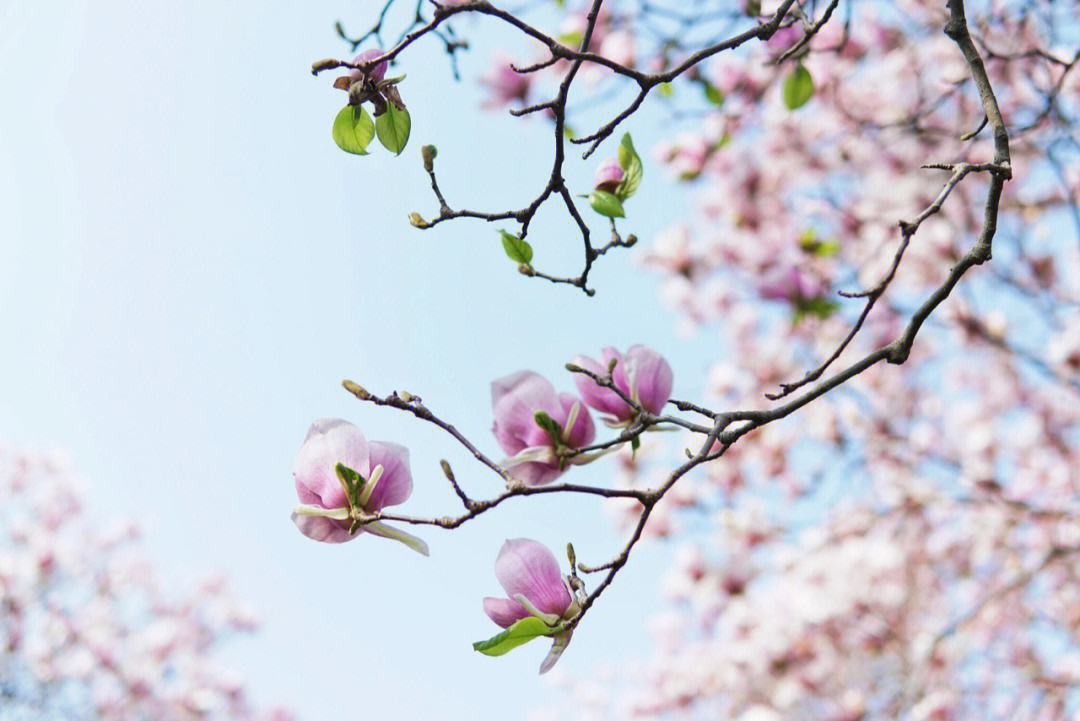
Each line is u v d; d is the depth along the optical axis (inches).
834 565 320.2
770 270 270.7
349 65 80.5
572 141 85.6
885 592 316.5
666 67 185.3
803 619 321.4
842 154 262.7
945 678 291.1
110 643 474.3
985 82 85.1
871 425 318.7
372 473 69.1
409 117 83.1
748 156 289.7
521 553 72.6
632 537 73.3
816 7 151.4
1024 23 207.0
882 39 270.8
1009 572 305.4
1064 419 311.7
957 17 87.9
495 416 80.7
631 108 86.0
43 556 463.2
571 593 72.1
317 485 69.5
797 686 321.7
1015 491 307.9
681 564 336.5
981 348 306.5
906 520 316.2
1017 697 289.7
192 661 502.0
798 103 142.9
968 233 289.0
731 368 324.5
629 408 83.0
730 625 333.4
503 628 72.7
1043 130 232.8
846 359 310.5
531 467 78.4
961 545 312.8
